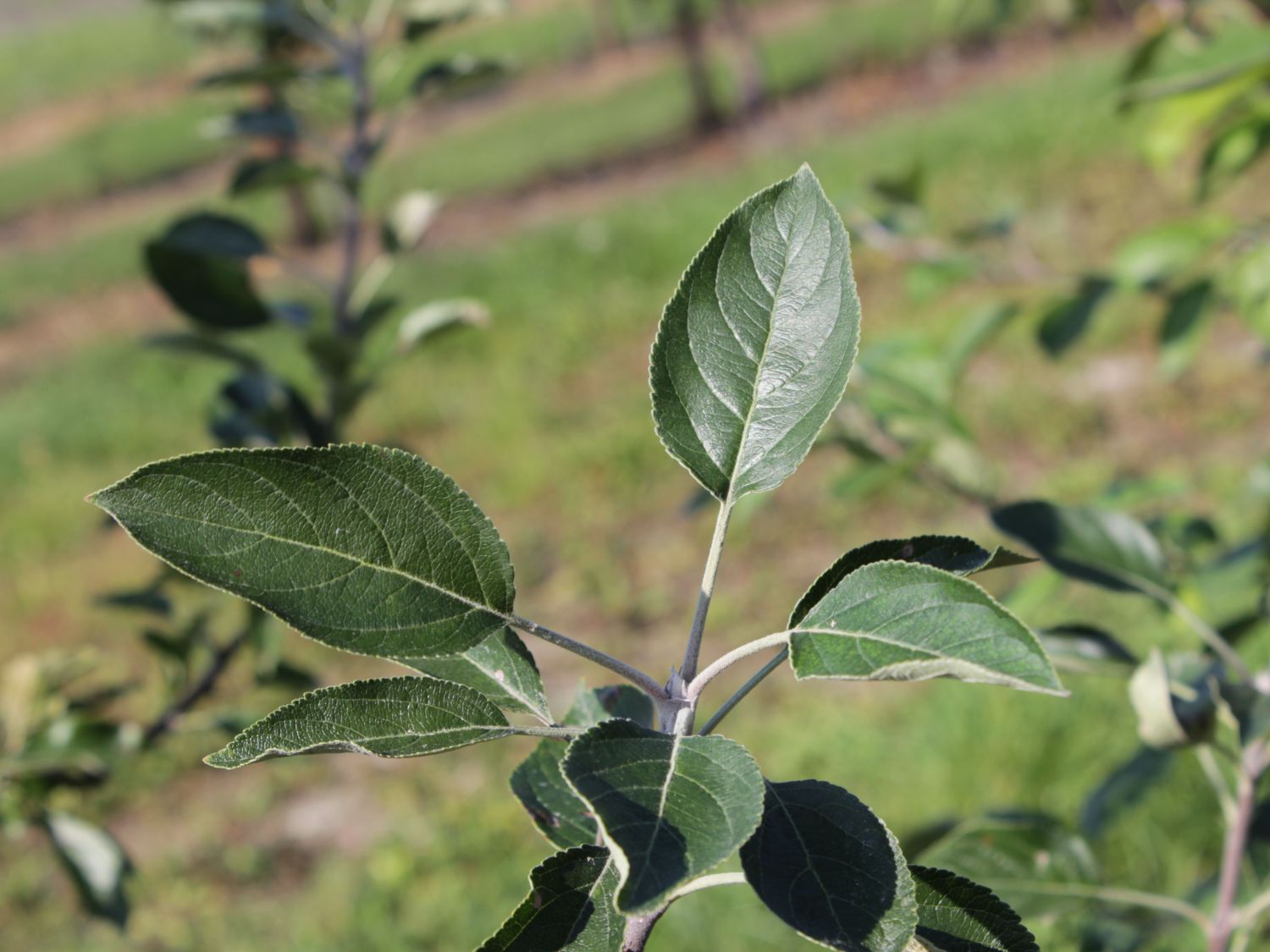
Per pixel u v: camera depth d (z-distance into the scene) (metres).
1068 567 1.59
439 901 5.43
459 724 0.83
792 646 0.77
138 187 23.52
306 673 2.56
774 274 0.88
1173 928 1.89
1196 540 2.17
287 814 6.39
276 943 5.43
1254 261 2.12
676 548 8.29
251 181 2.53
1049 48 20.28
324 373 2.44
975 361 9.70
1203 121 2.16
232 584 0.76
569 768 0.68
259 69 2.53
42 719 2.28
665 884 0.63
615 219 15.85
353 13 2.64
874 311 10.59
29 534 9.77
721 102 21.06
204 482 0.76
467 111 24.30
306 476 0.78
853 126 18.86
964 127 15.86
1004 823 1.67
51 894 6.03
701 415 0.88
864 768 5.18
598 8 25.84
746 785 0.68
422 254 16.20
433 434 10.40
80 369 13.97
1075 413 8.62
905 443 2.32
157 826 6.46
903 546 0.82
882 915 0.71
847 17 23.97
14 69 33.78
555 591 8.12
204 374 12.70
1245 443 7.85
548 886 0.84
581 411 10.33
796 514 8.27
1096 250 10.84
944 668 0.70
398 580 0.80
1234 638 1.69
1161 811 4.17
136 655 7.98
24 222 22.69
